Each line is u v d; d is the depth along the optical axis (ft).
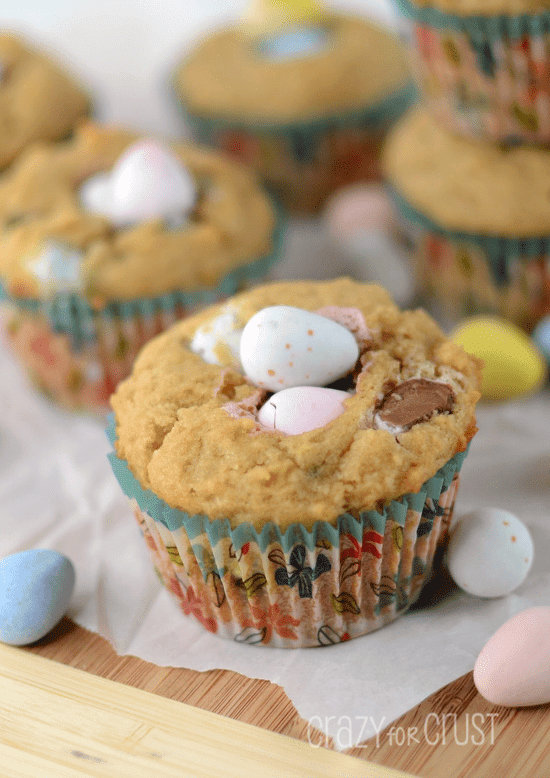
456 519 1.19
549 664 1.05
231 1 2.03
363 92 1.64
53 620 1.13
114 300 1.33
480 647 1.10
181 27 2.05
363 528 1.07
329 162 1.68
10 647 1.13
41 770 1.04
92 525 1.26
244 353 1.10
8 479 1.33
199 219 1.38
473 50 1.30
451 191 1.38
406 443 1.07
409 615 1.14
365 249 1.51
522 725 1.06
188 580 1.12
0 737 1.06
